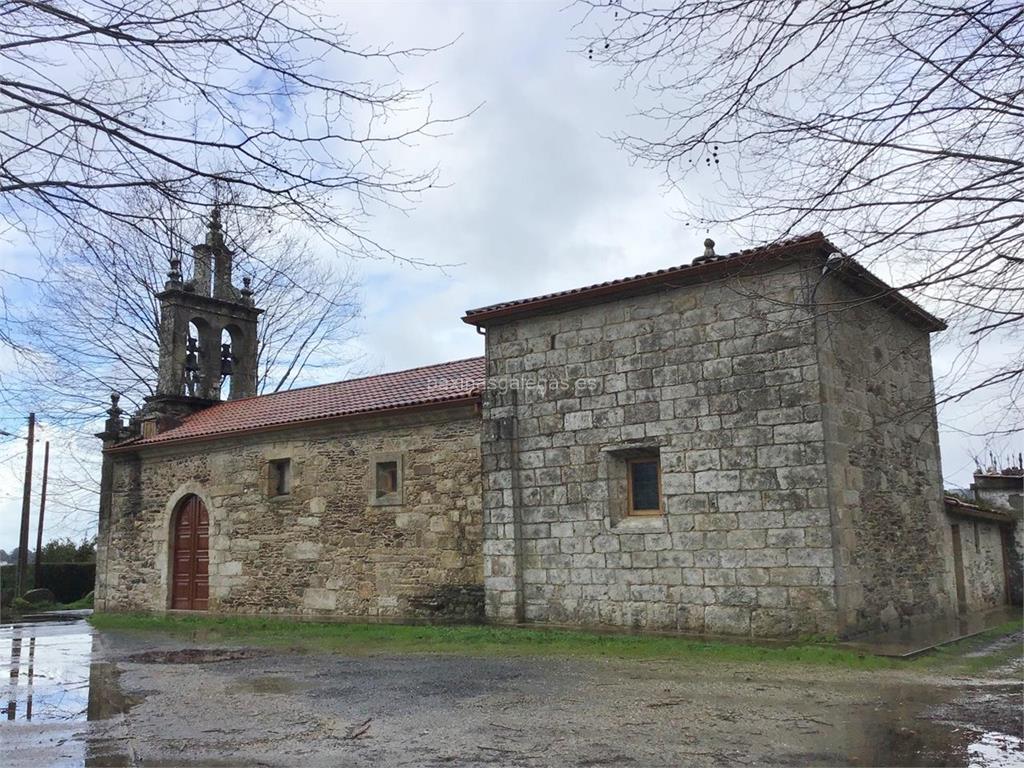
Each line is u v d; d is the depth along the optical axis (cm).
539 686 846
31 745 666
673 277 1259
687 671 915
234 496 1838
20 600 2955
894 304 1305
